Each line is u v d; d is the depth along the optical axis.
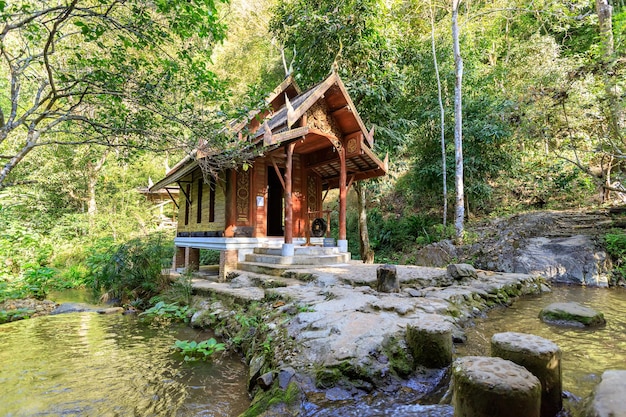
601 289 7.88
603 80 8.86
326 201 20.56
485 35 15.70
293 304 4.95
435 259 11.23
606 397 2.16
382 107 11.76
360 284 6.14
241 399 3.52
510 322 5.11
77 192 16.62
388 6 12.05
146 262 9.19
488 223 12.55
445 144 13.66
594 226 10.03
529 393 2.04
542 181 13.27
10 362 4.73
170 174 10.34
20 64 4.22
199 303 6.90
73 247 14.10
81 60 4.12
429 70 13.52
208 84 4.70
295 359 3.50
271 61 20.05
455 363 2.47
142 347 5.30
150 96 4.29
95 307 8.39
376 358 3.35
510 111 10.88
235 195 8.84
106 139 4.52
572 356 3.74
